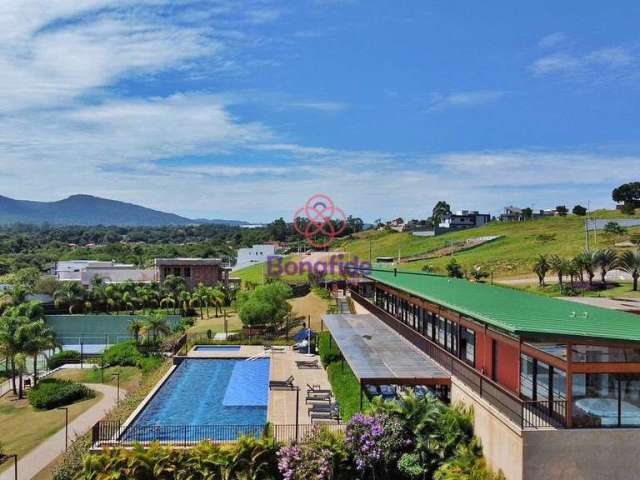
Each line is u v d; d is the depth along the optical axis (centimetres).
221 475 2186
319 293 7800
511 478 1816
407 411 2223
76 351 6166
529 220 15550
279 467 2144
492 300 2748
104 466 2194
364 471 2169
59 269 12481
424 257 11881
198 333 6034
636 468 1761
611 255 7138
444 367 2611
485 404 2042
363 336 3506
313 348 4631
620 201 17088
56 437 3469
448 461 2069
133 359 5428
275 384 3406
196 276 10131
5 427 3788
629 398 1809
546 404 1947
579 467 1752
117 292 8588
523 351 2122
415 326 3769
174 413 3075
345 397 2991
